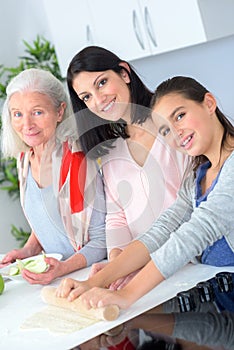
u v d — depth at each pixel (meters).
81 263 2.14
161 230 1.94
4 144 2.33
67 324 1.60
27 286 2.06
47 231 2.30
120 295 1.66
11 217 4.45
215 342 1.29
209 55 3.76
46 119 2.19
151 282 1.71
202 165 1.97
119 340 1.42
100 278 1.81
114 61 2.12
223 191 1.79
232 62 3.66
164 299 1.69
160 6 3.47
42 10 4.37
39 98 2.18
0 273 2.20
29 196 2.30
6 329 1.66
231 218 1.78
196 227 1.75
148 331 1.43
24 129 2.20
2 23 4.45
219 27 3.44
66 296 1.75
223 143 1.87
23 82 2.19
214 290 1.64
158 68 4.05
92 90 2.11
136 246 1.90
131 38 3.66
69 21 3.89
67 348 1.45
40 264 2.07
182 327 1.41
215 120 1.87
